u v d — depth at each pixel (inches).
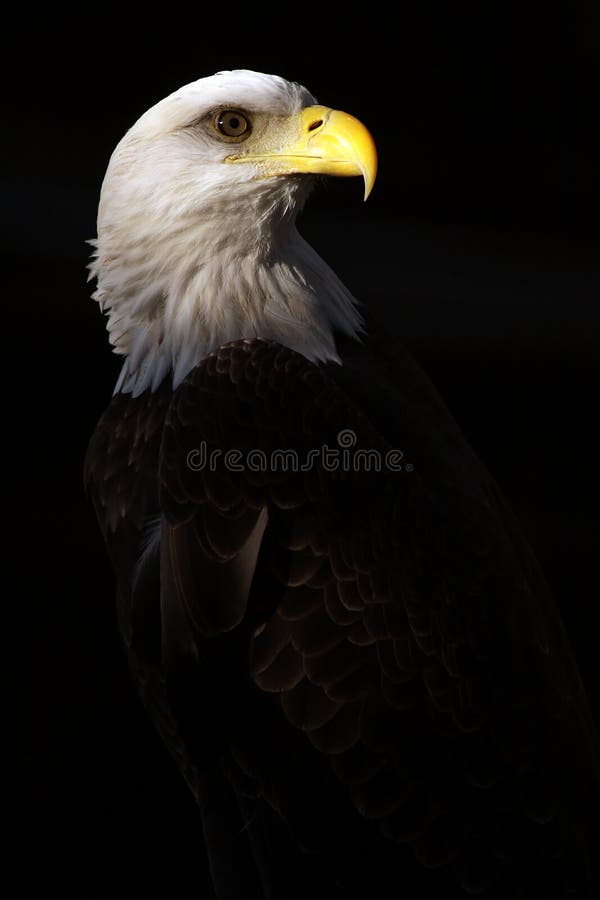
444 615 260.4
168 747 265.0
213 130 261.9
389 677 259.9
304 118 261.9
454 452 262.8
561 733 261.0
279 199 262.1
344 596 259.8
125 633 263.0
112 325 263.1
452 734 260.2
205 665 260.1
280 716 260.1
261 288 262.2
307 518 259.8
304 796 260.4
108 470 262.7
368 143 261.7
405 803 260.1
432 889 260.4
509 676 260.7
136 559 261.9
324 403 260.4
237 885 262.4
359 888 260.7
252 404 260.2
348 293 264.5
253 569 259.4
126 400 263.0
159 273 262.2
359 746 259.9
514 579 261.6
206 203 261.7
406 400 262.8
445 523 261.0
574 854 260.7
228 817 262.4
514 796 260.4
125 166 262.2
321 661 259.8
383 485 260.4
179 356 262.2
